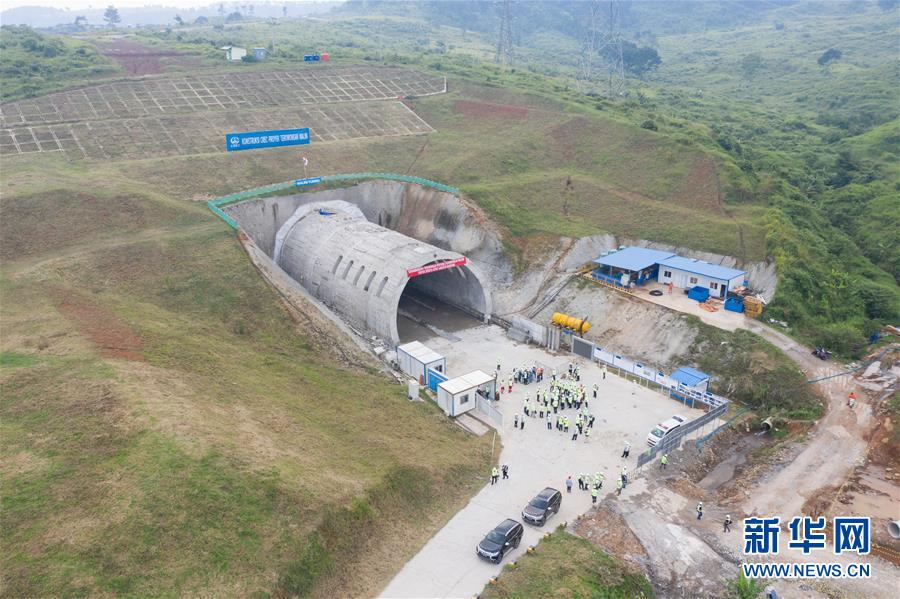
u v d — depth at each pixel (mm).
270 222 78688
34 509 27453
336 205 82062
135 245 62156
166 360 43250
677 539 34906
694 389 49969
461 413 48625
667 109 137875
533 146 97500
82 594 24172
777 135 126562
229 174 84500
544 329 61250
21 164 79750
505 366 57594
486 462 42125
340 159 93125
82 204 68312
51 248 61906
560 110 107688
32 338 43219
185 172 83062
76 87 106062
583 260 71688
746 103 165375
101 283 56469
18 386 36688
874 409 47406
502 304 69750
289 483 31422
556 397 49188
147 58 128125
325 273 67875
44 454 30859
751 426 48062
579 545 33375
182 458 31109
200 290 57875
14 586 23984
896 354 54281
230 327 54281
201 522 28047
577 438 45500
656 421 48000
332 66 129500
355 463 36344
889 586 31734
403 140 101062
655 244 71938
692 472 42656
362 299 61875
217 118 101938
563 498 38344
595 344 60094
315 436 38438
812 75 189375
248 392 42156
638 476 40969
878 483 40031
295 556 27969
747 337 54500
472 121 109312
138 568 25656
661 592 31250
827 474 41094
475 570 30922
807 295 60594
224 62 128250
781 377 50625
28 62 114062
